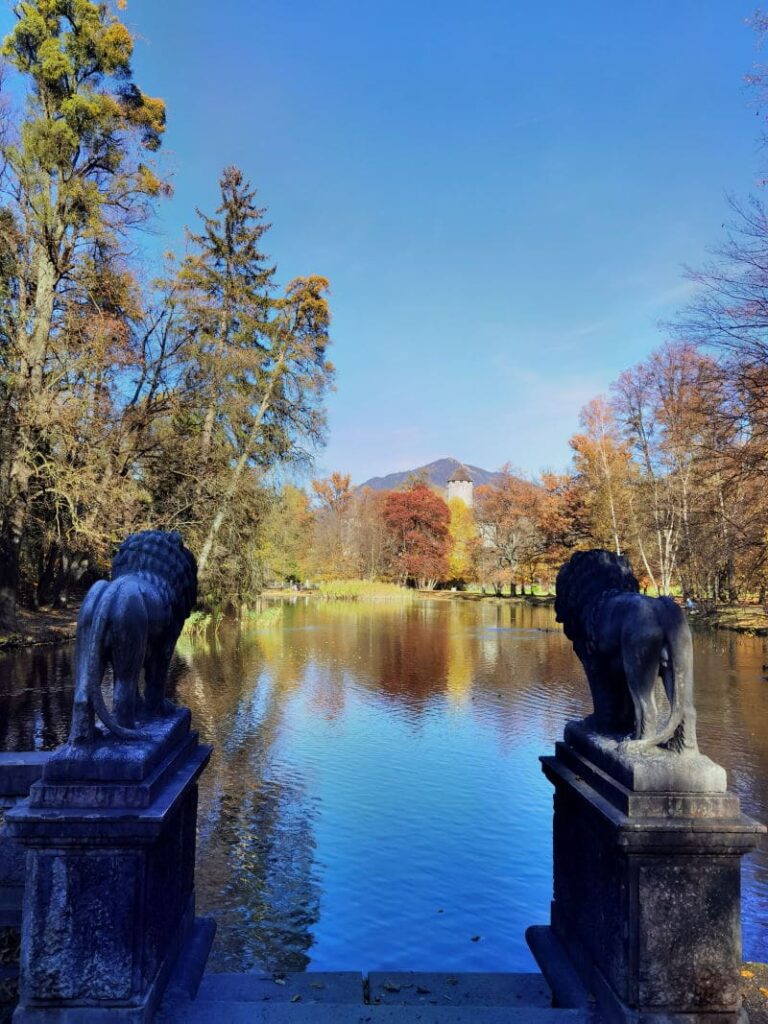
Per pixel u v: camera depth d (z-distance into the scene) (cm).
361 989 321
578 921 306
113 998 245
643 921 249
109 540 1845
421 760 962
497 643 2445
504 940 516
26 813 246
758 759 975
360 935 518
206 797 810
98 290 1995
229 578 2591
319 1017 264
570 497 4688
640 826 246
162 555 350
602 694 324
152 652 334
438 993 322
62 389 1903
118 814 245
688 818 254
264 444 2534
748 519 1870
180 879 309
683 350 2852
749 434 1645
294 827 723
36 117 1919
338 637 2569
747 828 247
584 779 305
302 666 1808
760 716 1249
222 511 2331
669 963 249
